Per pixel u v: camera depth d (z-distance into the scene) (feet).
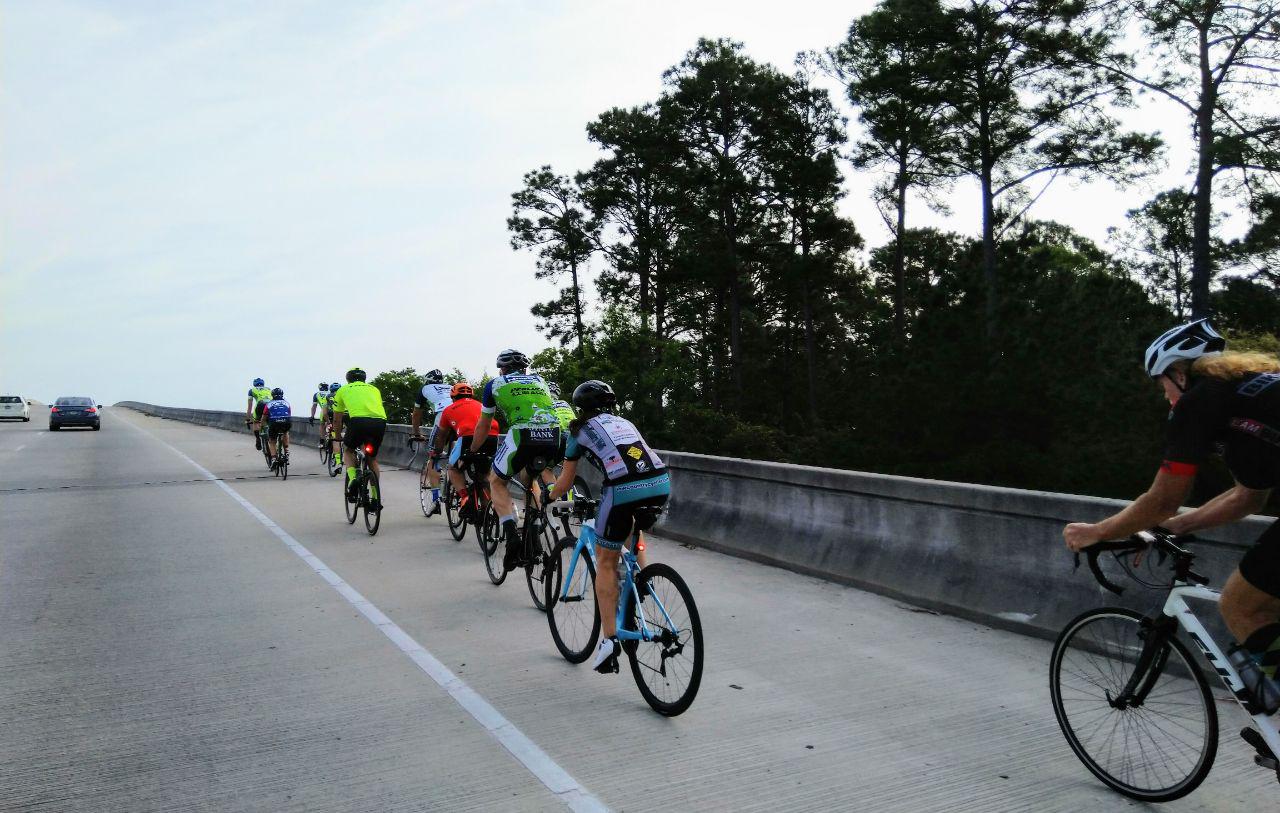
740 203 155.53
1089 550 12.50
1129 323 98.37
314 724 15.34
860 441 106.83
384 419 36.60
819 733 14.87
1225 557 16.85
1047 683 17.30
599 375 149.38
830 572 26.35
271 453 63.77
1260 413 10.46
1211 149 81.71
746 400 168.76
